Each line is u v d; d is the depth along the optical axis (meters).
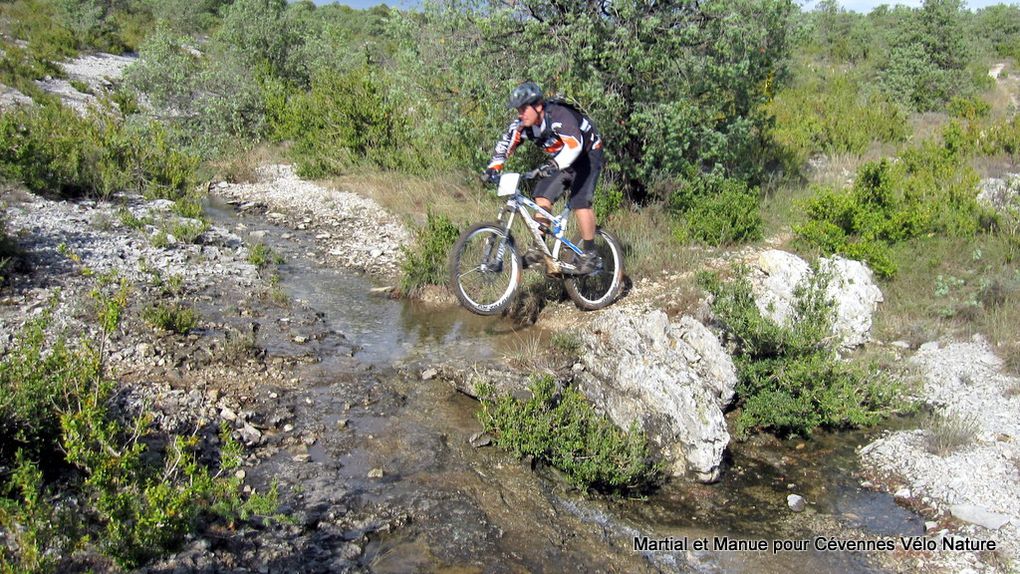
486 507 4.55
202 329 6.58
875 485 5.21
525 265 7.04
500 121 9.12
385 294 8.20
